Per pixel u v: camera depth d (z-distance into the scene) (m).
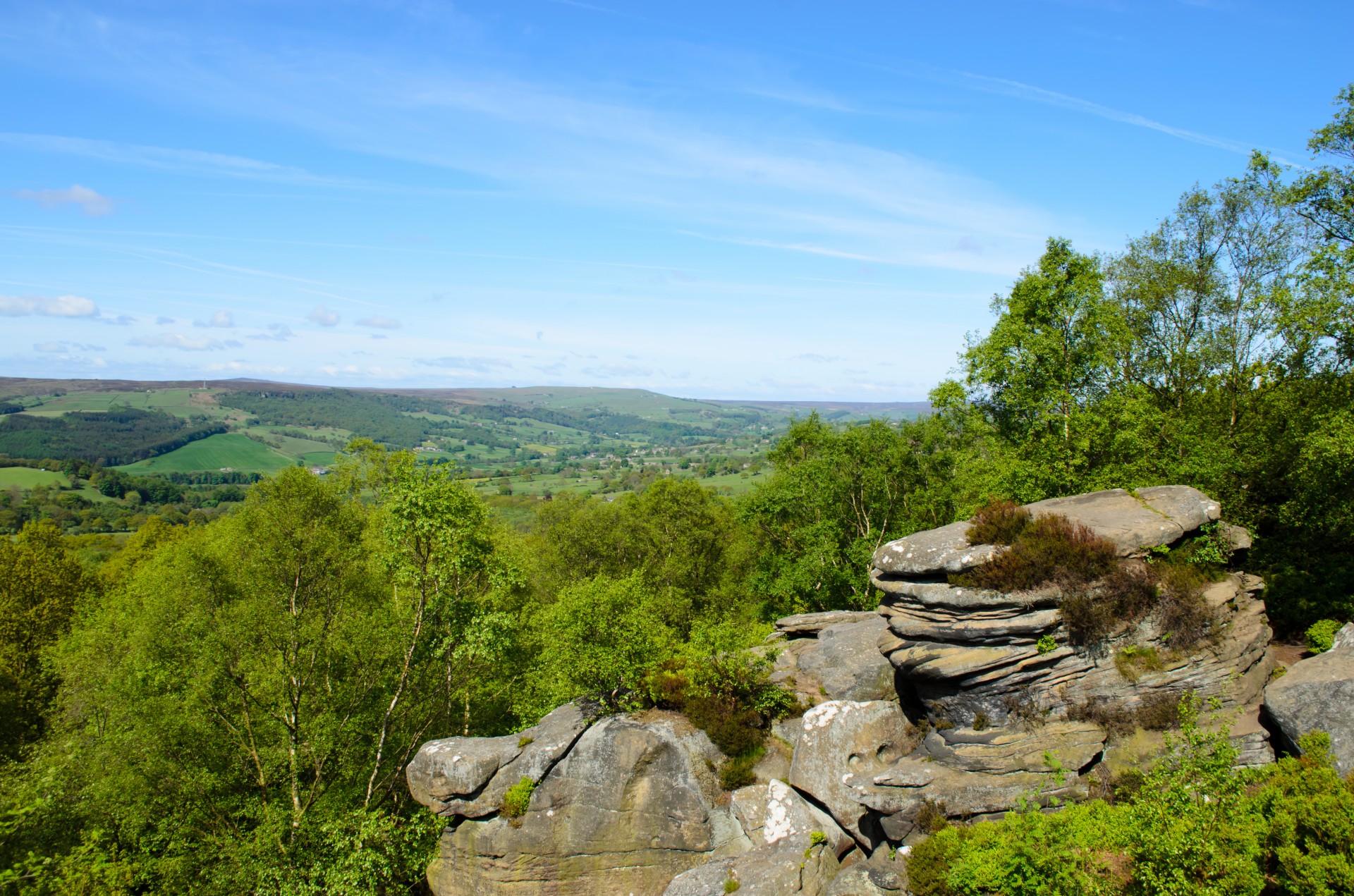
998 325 32.00
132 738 28.28
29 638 48.09
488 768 21.64
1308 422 25.56
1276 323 26.92
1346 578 22.75
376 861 24.66
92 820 28.75
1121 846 13.29
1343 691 15.09
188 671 29.27
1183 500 21.00
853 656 23.92
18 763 36.00
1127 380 36.06
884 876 16.41
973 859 14.55
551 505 65.12
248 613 29.41
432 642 32.00
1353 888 10.77
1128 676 17.94
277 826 26.06
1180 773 13.36
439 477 30.25
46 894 22.95
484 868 21.11
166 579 34.31
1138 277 36.97
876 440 46.25
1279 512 25.59
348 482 39.72
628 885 20.39
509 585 33.94
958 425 42.62
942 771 17.58
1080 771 16.66
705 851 20.08
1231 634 18.62
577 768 21.34
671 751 21.17
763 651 26.77
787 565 46.97
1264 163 32.06
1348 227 25.58
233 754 29.84
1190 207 35.38
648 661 23.94
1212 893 11.43
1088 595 18.22
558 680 24.50
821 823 19.48
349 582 32.50
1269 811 13.03
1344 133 24.50
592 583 24.95
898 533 44.47
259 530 30.66
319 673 31.19
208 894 25.36
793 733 22.12
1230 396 32.00
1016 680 18.31
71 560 58.72
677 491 59.81
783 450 53.59
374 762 30.39
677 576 58.75
